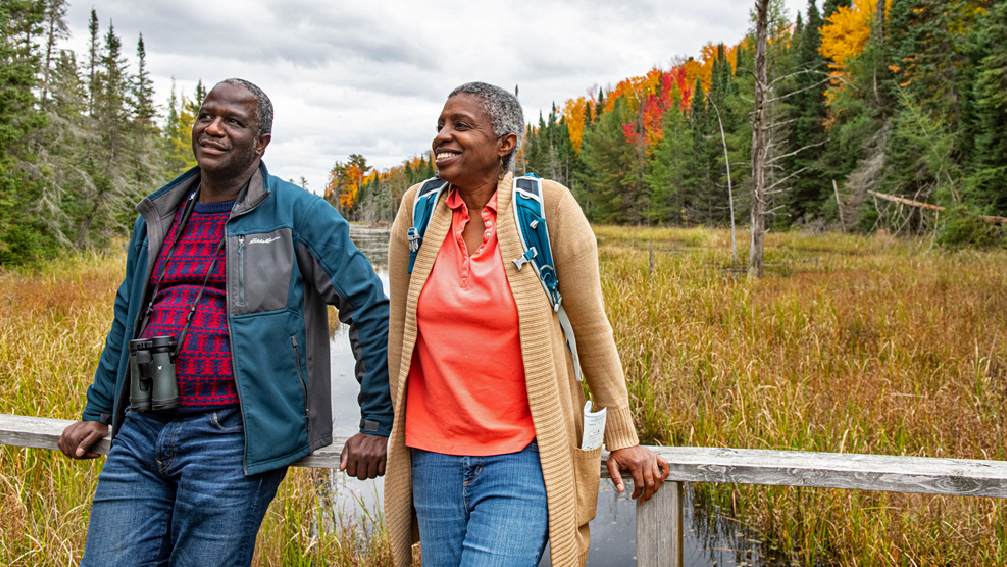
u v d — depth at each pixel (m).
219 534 1.63
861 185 24.81
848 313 7.58
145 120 28.72
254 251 1.69
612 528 3.71
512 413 1.54
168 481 1.69
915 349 5.90
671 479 1.76
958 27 22.00
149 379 1.62
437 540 1.56
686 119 46.19
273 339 1.67
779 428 4.14
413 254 1.58
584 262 1.53
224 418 1.65
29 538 2.76
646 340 6.61
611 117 56.81
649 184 45.88
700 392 5.32
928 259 14.28
